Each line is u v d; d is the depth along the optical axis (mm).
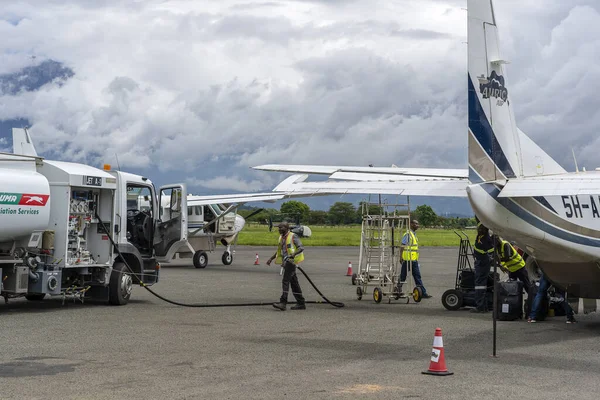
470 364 9000
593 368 8789
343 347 10109
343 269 28016
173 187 20531
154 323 12406
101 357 9172
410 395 7195
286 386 7555
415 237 17000
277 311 14406
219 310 14469
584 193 10594
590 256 13047
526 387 7633
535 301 13344
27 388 7375
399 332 11672
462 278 14961
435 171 16594
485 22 12539
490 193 11938
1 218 13016
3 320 12680
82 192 14719
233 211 29453
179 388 7422
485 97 12391
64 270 14703
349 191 13562
